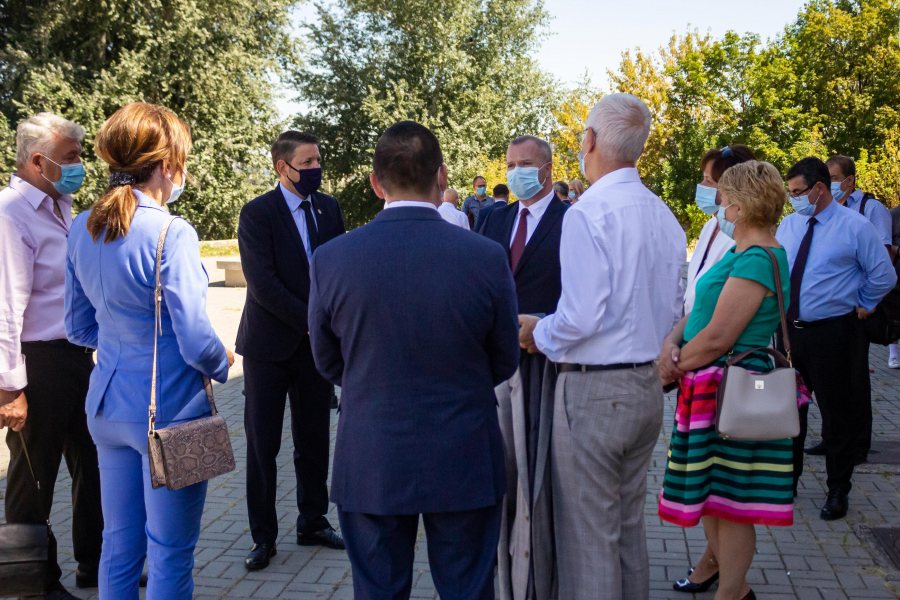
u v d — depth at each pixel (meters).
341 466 2.09
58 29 22.58
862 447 4.77
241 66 25.28
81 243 2.38
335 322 2.09
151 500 2.37
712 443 2.67
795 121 23.86
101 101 22.23
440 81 31.25
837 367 3.92
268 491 3.56
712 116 24.36
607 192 2.45
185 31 23.33
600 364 2.44
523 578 2.67
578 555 2.49
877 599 3.11
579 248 2.37
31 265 2.86
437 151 2.14
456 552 2.09
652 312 2.49
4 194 2.85
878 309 4.54
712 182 3.33
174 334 2.36
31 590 2.84
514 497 2.89
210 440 2.31
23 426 2.88
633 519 2.58
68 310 2.54
